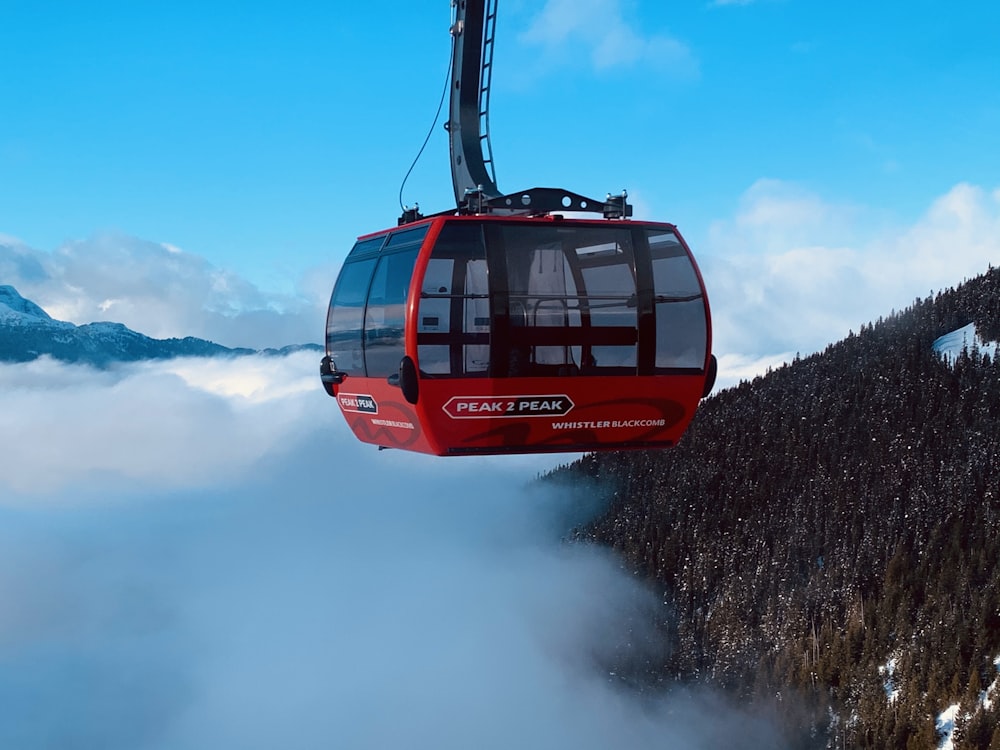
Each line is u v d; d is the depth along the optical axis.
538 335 12.35
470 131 14.66
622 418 13.23
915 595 139.62
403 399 12.73
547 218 12.60
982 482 168.12
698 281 13.30
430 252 12.05
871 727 115.81
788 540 173.25
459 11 14.62
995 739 100.19
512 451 13.09
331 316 14.99
